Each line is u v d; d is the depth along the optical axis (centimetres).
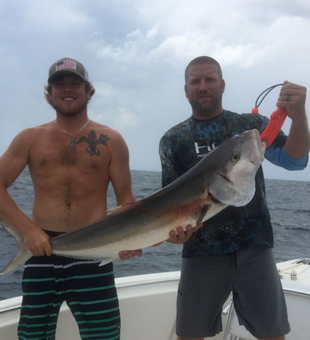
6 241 705
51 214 270
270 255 256
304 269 377
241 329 297
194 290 264
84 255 244
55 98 286
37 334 250
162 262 670
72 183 276
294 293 304
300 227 1175
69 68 281
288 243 917
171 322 348
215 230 255
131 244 232
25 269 263
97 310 258
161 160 281
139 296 340
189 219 218
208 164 216
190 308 265
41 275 258
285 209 1734
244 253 252
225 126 264
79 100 286
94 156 283
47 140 286
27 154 285
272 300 250
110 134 294
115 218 234
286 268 382
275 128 215
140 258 694
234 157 211
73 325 316
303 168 241
